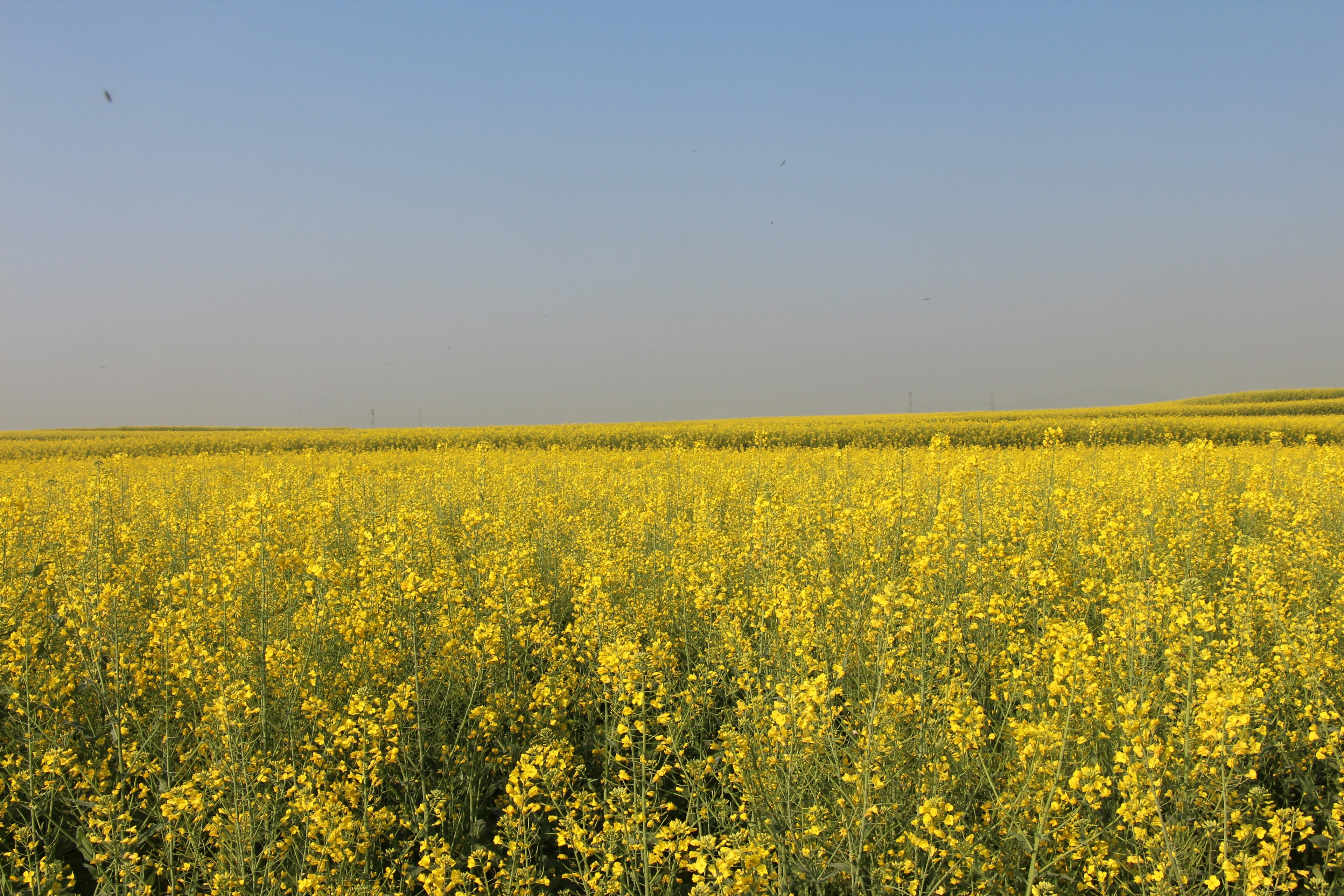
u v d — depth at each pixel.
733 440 35.59
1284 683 4.46
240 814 3.64
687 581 7.12
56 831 4.32
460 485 13.66
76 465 21.34
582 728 5.52
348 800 4.03
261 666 4.66
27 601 6.11
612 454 27.03
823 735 3.75
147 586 7.78
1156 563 6.75
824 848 3.70
